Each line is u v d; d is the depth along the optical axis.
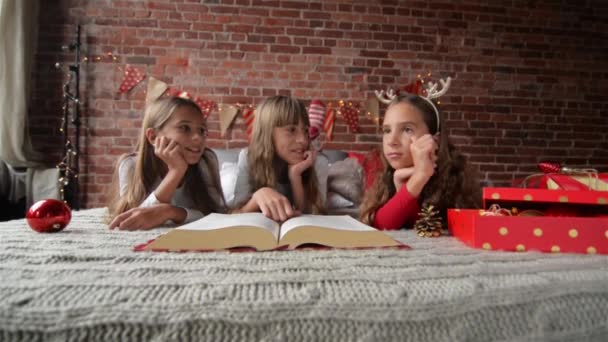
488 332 0.37
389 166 0.97
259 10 2.57
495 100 2.79
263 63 2.58
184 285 0.39
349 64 2.65
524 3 2.82
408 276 0.43
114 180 1.04
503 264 0.49
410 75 2.70
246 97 2.56
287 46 2.60
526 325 0.38
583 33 2.90
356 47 2.66
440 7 2.73
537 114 2.84
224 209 1.06
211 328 0.33
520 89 2.82
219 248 0.57
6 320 0.32
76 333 0.32
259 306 0.35
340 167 1.34
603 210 0.69
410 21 2.71
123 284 0.38
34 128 2.38
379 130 2.64
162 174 0.98
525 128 2.83
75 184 2.36
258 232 0.59
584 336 0.39
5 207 2.15
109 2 2.44
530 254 0.55
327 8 2.63
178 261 0.49
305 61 2.61
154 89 2.45
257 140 1.06
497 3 2.79
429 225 0.75
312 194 1.09
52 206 0.69
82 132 2.41
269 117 1.04
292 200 1.06
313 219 0.71
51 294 0.36
